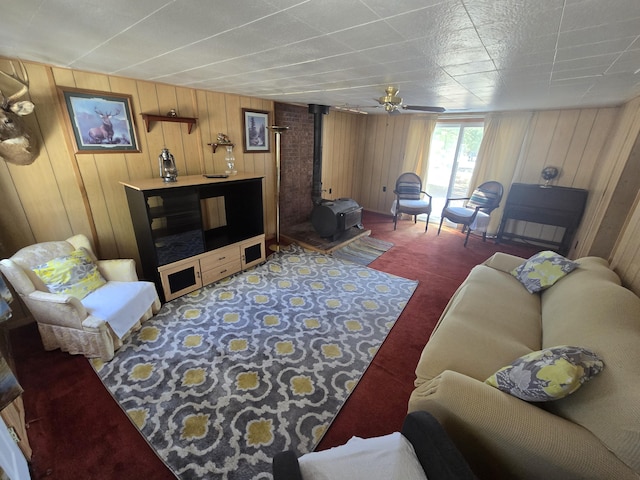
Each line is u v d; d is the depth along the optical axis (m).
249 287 3.02
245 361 2.02
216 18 1.19
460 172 5.14
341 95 3.25
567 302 1.74
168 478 1.32
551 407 1.17
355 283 3.18
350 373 1.95
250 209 3.50
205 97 3.13
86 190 2.48
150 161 2.84
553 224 3.96
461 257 3.97
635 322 1.25
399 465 1.04
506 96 2.92
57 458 1.39
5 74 1.81
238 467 1.38
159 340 2.19
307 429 1.56
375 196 6.23
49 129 2.21
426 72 2.01
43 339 2.00
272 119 3.96
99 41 1.52
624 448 0.87
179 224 2.71
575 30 1.18
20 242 2.22
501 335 1.71
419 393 1.35
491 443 1.07
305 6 1.05
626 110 3.08
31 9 1.12
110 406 1.65
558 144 3.97
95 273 2.24
